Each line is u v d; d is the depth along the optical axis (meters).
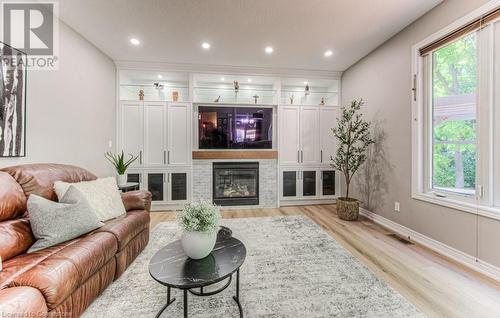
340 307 1.58
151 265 1.43
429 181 2.66
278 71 4.36
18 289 1.10
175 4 2.37
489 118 2.01
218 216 1.58
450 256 2.31
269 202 4.50
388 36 3.09
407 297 1.69
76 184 2.15
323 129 4.57
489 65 2.00
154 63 4.01
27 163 2.20
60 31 2.64
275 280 1.90
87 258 1.49
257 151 4.45
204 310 1.56
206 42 3.23
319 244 2.63
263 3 2.36
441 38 2.40
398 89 3.02
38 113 2.33
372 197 3.58
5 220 1.58
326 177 4.61
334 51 3.54
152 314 1.53
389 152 3.20
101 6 2.39
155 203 4.16
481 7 2.01
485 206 2.03
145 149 4.11
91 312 1.54
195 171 4.29
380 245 2.60
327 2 2.34
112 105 3.89
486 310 1.56
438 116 2.57
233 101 4.54
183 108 4.20
